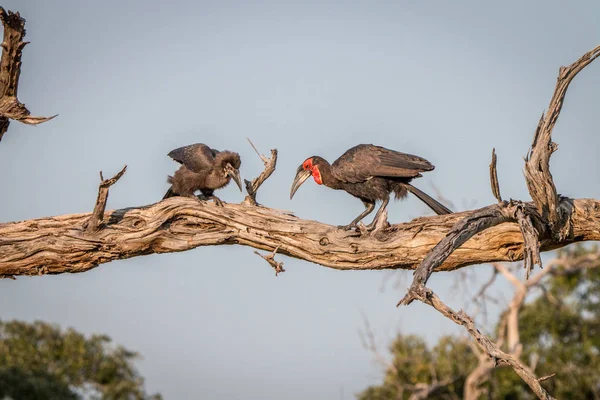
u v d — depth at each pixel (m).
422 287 9.77
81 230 12.48
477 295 31.22
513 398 32.38
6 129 13.09
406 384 32.06
